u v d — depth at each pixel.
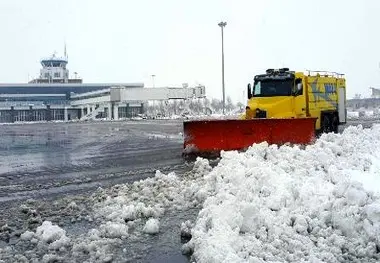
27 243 5.87
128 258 5.26
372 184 6.88
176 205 7.44
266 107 16.36
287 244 5.11
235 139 13.79
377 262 4.75
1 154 17.91
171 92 77.31
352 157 9.96
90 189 9.34
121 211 6.92
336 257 4.82
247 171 7.68
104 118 85.06
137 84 108.94
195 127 14.14
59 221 6.84
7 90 98.88
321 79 18.83
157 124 46.41
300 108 16.80
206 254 4.72
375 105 93.31
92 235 5.91
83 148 19.59
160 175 9.32
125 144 20.83
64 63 115.12
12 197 8.80
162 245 5.70
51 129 44.28
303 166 8.91
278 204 6.19
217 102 95.56
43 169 12.88
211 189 7.96
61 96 103.31
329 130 19.86
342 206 5.77
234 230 5.39
